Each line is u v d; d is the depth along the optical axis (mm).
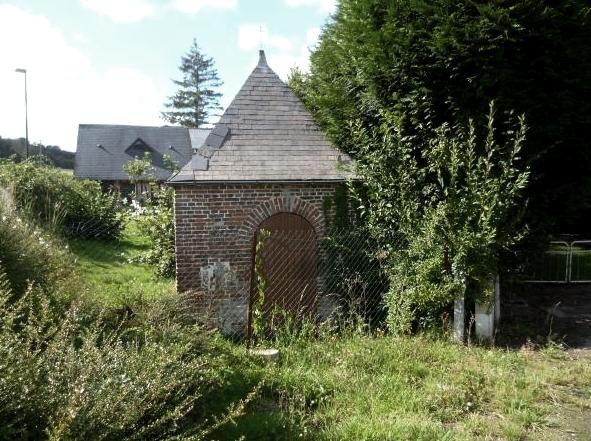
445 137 8414
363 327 8320
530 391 5992
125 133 45656
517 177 8484
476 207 7953
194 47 64312
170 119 64438
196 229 9164
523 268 9922
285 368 6312
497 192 7910
